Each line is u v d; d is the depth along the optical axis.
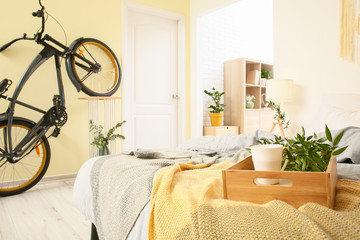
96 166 1.26
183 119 3.89
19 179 2.57
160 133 3.77
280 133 2.90
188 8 3.91
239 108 4.37
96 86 3.07
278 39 2.87
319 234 0.46
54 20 2.81
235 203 0.63
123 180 1.01
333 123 1.90
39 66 2.52
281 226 0.51
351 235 0.47
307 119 2.65
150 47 3.67
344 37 2.36
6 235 1.52
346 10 2.34
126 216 0.88
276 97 2.58
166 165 1.18
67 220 1.73
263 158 0.71
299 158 0.77
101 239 1.04
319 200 0.59
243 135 1.77
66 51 2.55
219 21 4.52
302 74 2.69
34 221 1.72
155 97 3.71
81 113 2.94
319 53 2.56
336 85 2.45
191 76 3.91
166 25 3.81
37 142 2.38
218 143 1.75
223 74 4.60
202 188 0.75
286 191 0.63
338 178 0.87
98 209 1.10
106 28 3.15
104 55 3.11
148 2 3.51
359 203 0.59
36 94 2.68
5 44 2.46
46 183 2.66
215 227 0.54
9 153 2.18
